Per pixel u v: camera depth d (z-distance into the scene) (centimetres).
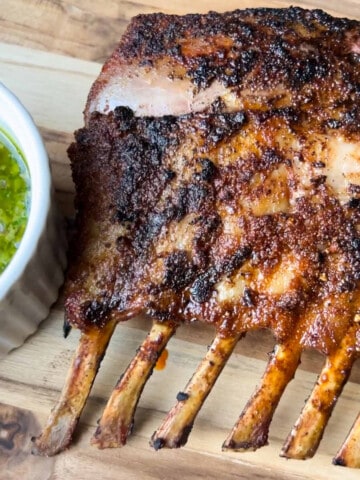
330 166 24
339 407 27
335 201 23
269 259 23
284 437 26
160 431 24
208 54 26
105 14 33
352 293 23
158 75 26
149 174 24
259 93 25
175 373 27
